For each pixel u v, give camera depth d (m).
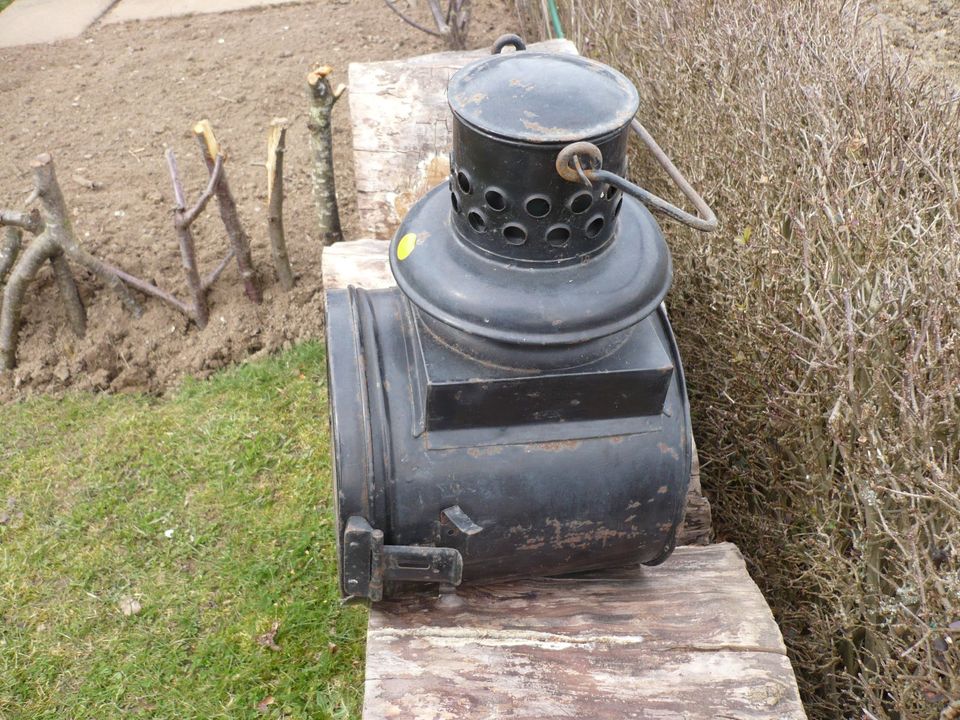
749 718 2.12
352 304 2.30
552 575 2.44
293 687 3.01
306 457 3.85
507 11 7.57
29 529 3.55
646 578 2.50
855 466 2.38
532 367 1.99
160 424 4.02
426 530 2.09
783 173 2.92
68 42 7.01
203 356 4.31
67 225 4.07
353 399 2.10
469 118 1.77
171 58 6.76
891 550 2.39
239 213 5.09
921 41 5.36
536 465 2.09
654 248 2.08
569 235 1.88
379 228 4.09
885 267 2.41
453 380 1.96
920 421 2.12
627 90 1.90
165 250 4.82
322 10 7.49
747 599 2.42
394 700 2.15
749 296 2.98
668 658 2.25
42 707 2.95
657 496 2.17
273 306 4.52
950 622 2.06
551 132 1.73
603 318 1.89
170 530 3.54
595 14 5.24
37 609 3.25
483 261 1.94
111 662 3.08
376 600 2.22
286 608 3.25
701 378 3.54
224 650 3.12
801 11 3.56
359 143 4.11
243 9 7.52
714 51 3.65
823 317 2.57
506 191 1.82
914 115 2.88
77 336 4.36
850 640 2.57
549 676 2.21
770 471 2.99
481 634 2.31
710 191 3.27
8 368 4.25
